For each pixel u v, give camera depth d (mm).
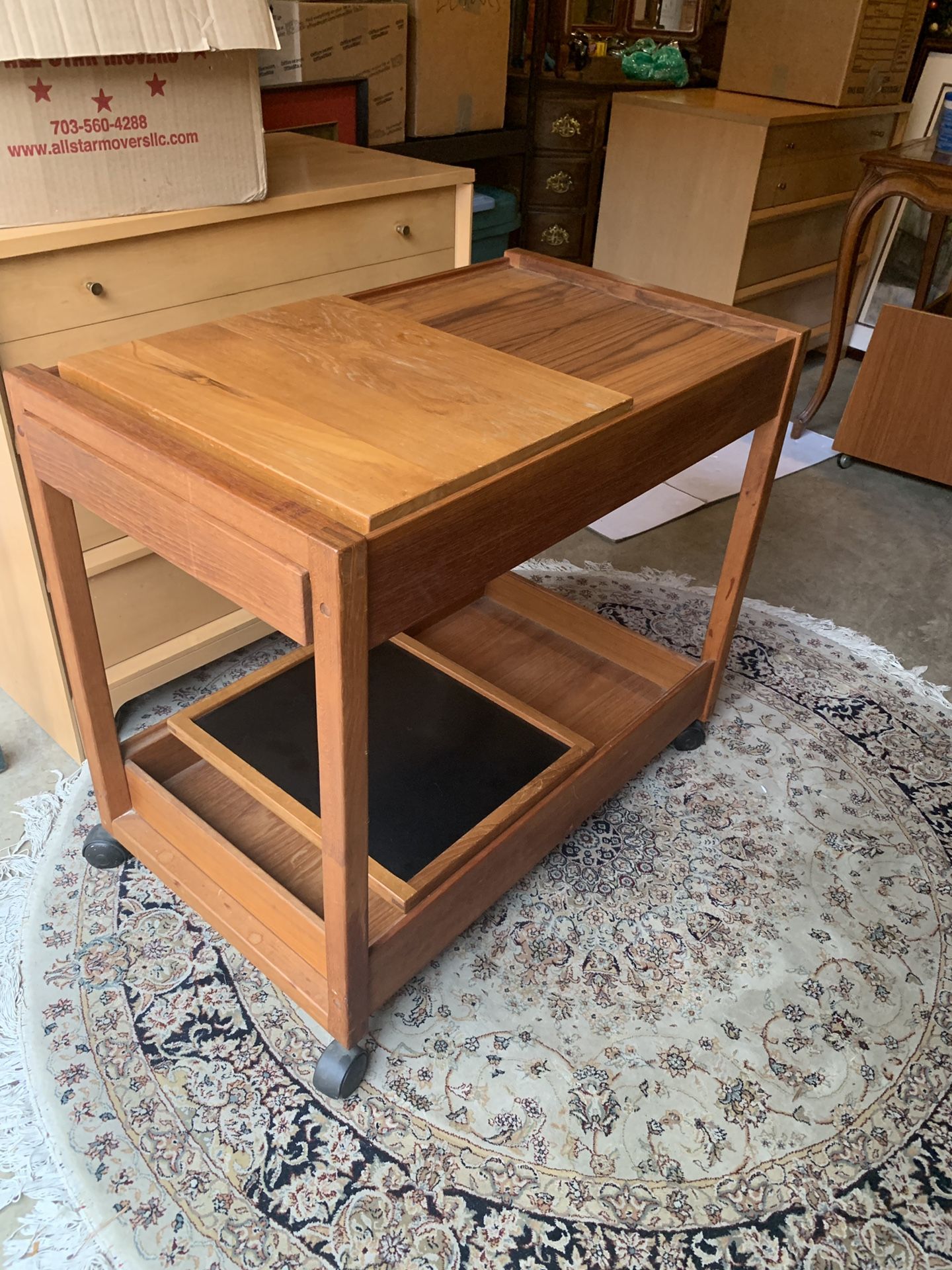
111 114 1294
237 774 1345
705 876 1555
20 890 1451
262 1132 1164
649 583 2316
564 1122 1196
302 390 1040
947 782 1790
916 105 3383
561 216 3453
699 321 1462
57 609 1243
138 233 1376
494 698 1582
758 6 3080
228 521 876
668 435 1214
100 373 1054
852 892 1546
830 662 2096
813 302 3516
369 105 2459
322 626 831
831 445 3072
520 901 1490
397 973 1210
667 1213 1112
